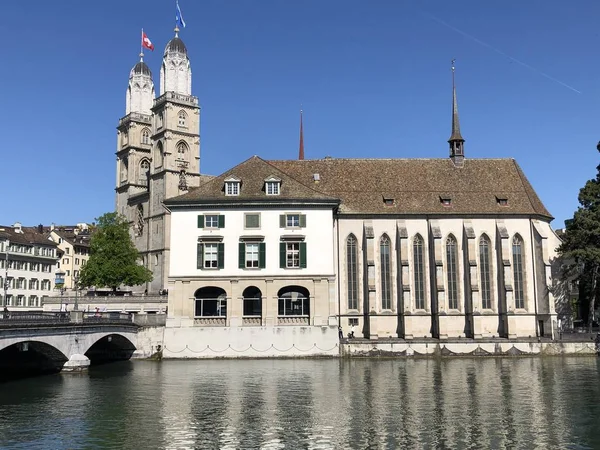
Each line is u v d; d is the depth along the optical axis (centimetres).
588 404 3562
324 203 6769
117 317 6003
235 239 6738
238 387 4284
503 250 7506
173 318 6606
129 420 3177
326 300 6631
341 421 3117
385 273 7550
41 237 12938
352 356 6575
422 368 5497
